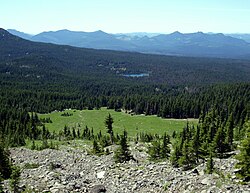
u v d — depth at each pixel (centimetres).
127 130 17588
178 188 4144
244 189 3628
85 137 14788
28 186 4591
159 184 4500
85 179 5234
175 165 5916
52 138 14775
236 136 10450
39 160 7875
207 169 4709
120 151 6969
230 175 4278
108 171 5875
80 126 18788
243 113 16825
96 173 5950
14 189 4438
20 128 15050
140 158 7369
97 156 7950
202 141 8144
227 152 7206
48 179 4856
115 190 4659
